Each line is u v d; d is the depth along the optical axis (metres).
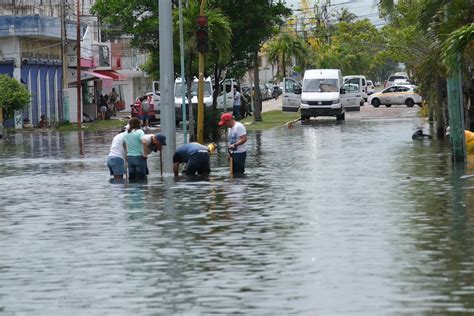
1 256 21.08
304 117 89.62
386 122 80.56
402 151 48.72
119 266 19.50
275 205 28.48
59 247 22.06
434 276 17.61
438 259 19.20
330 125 79.38
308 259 19.59
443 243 21.05
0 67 98.06
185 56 62.56
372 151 49.38
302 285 17.19
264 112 111.81
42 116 96.56
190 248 21.36
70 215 27.62
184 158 38.91
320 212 26.66
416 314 14.92
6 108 86.00
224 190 33.00
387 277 17.61
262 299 16.22
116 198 31.52
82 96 112.12
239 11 72.12
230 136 39.16
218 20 59.06
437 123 57.19
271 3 74.38
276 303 15.88
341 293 16.44
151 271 18.89
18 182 38.34
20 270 19.41
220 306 15.80
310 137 63.44
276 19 74.38
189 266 19.28
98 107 117.12
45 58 104.56
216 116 65.62
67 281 18.19
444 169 38.53
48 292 17.28
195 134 65.00
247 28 73.12
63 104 96.19
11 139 74.50
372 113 101.12
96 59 116.50
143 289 17.28
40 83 103.25
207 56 64.25
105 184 36.34
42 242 22.88
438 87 55.56
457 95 40.94
